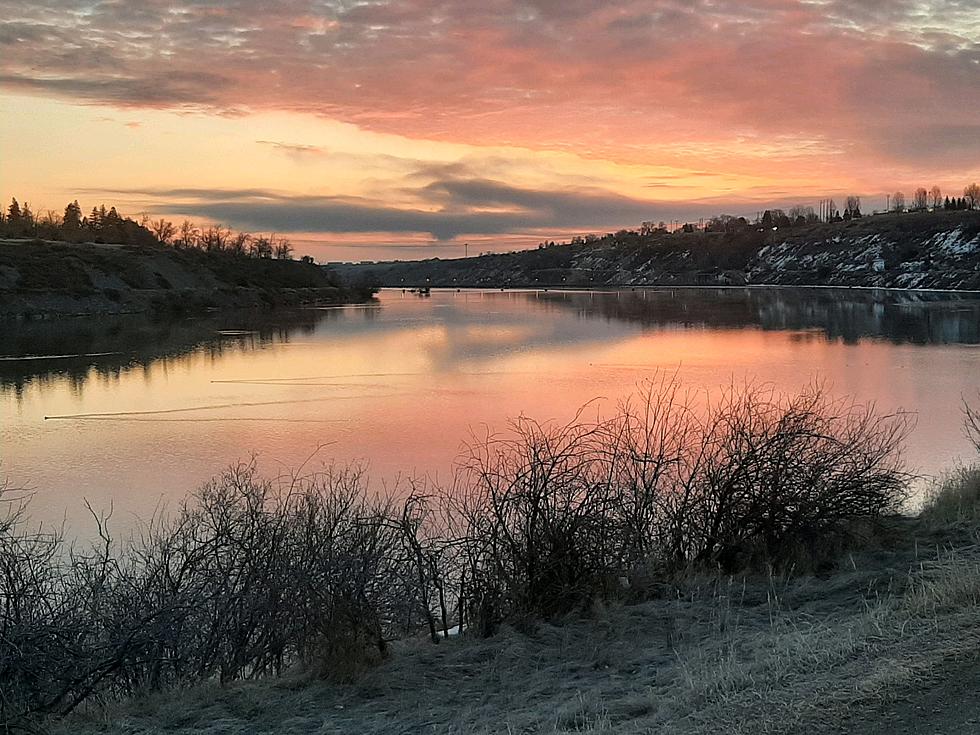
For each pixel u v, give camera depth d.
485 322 71.25
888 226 155.12
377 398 29.73
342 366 40.09
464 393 30.28
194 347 50.31
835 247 163.00
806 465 8.65
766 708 4.35
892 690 4.33
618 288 174.50
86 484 18.50
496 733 4.84
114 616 6.70
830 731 4.00
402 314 84.88
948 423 20.73
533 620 7.23
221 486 16.11
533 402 27.42
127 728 5.63
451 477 16.48
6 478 19.09
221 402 29.64
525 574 7.59
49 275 81.81
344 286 126.94
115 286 87.25
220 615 6.91
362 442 22.03
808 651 5.13
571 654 6.48
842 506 8.34
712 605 7.25
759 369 34.84
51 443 23.00
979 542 7.93
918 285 128.25
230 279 106.75
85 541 13.58
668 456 10.70
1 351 48.06
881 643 5.11
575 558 7.69
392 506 11.02
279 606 6.95
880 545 8.30
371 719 5.52
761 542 8.41
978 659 4.59
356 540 7.17
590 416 23.30
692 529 8.64
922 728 3.92
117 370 39.59
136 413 27.73
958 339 47.91
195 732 5.48
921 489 12.58
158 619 6.63
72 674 6.26
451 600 8.22
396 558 7.51
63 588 8.21
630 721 4.68
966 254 130.62
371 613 6.85
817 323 62.38
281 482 16.81
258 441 22.72
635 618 7.12
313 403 28.95
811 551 8.30
